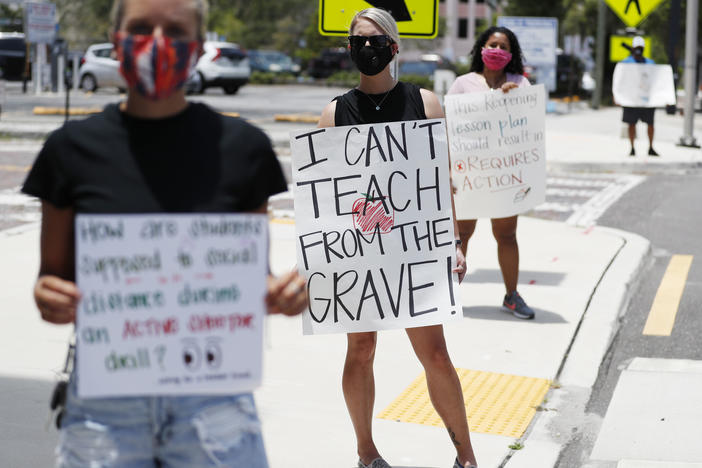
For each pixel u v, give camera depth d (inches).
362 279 150.1
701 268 343.9
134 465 90.5
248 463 92.3
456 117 260.2
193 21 90.7
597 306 275.9
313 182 149.8
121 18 90.1
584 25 1705.2
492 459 170.6
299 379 211.0
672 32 843.4
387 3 245.0
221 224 87.0
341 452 171.2
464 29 2906.0
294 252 345.4
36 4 1174.3
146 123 89.5
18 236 364.8
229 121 92.0
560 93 1539.1
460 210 262.7
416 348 154.3
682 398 206.8
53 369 210.7
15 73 1451.8
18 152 647.8
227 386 88.7
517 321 260.5
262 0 2331.4
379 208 149.3
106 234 85.4
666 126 1027.3
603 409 202.2
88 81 1227.9
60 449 91.4
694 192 534.0
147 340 87.0
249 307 88.5
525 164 261.0
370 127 148.8
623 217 447.5
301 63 2112.5
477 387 209.9
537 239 383.6
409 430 183.3
